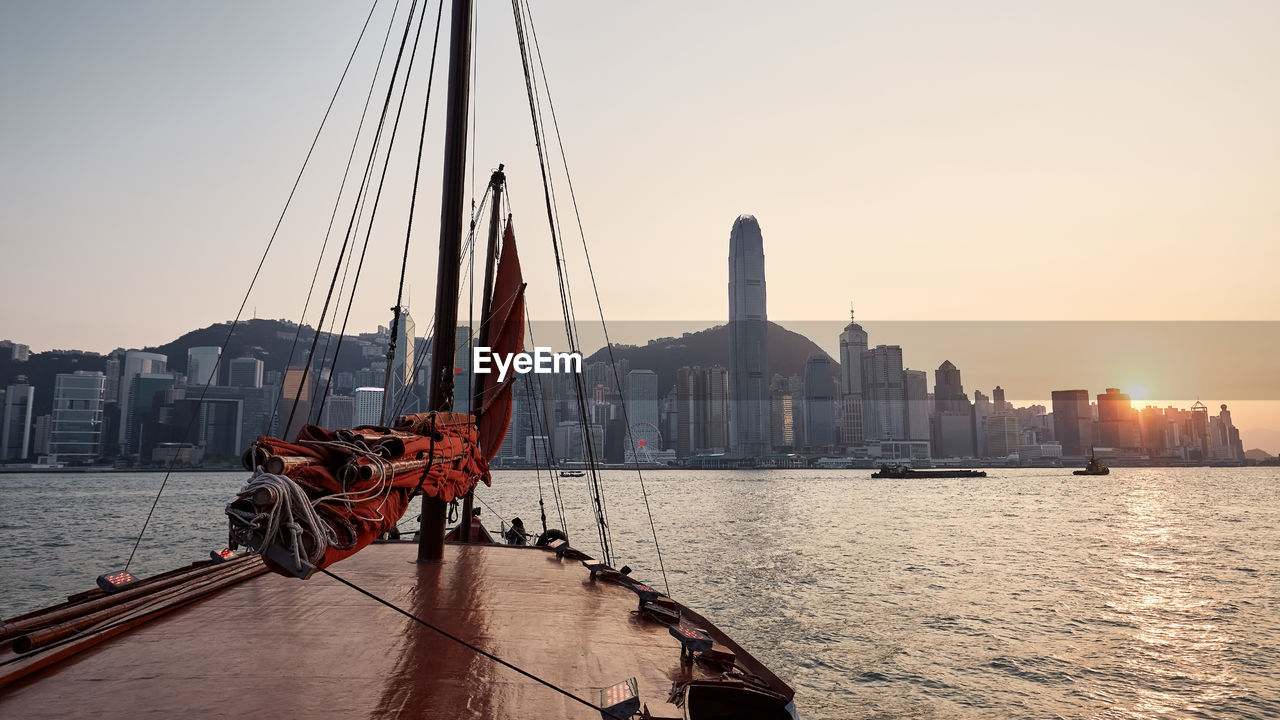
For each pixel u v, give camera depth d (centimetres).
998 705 2017
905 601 3475
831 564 4706
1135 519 9269
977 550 5731
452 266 1082
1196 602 3600
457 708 466
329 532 344
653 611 770
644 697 517
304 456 375
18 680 488
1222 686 2200
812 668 2352
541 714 464
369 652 590
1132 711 1989
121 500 11812
